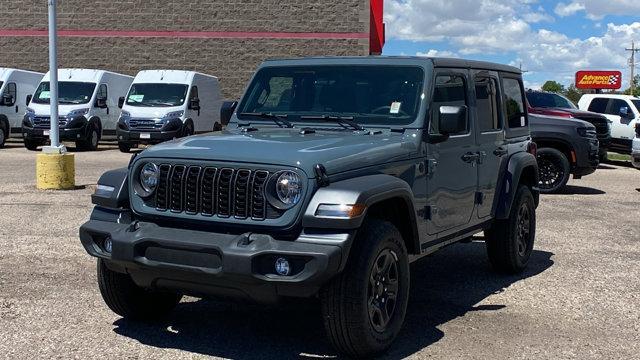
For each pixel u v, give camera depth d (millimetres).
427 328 5746
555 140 14414
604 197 14203
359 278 4672
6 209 11000
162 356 4988
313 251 4445
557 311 6293
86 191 13188
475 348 5273
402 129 5703
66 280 6945
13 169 17031
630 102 23094
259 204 4668
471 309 6320
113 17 33000
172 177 4918
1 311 5926
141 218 5078
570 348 5320
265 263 4555
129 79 27500
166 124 23125
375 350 4898
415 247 5465
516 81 7949
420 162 5617
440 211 5980
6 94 24812
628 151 22547
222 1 32625
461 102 6414
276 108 6281
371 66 6098
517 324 5898
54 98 13578
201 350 5137
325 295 4727
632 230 10445
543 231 10289
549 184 14617
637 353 5238
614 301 6648
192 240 4691
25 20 33219
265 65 6535
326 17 32281
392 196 4938
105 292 5492
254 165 4699
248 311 6148
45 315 5855
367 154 5078
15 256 7887
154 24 32969
